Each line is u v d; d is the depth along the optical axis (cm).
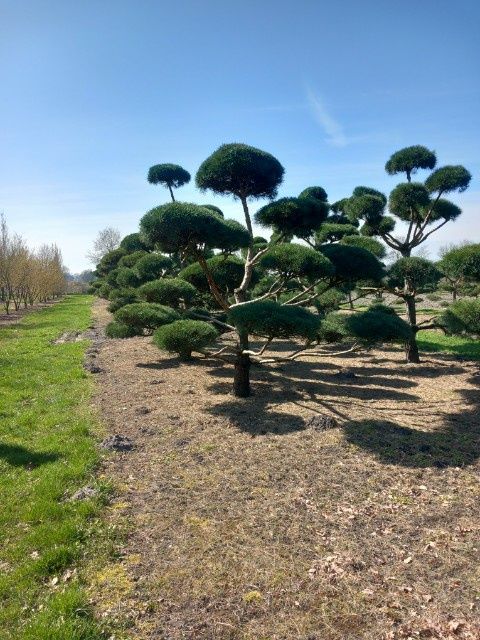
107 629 296
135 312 960
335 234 1202
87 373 1093
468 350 1387
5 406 812
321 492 478
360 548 379
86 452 580
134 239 2020
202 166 746
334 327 766
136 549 383
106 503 460
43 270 3869
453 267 952
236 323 659
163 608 315
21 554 380
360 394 879
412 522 420
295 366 1177
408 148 1146
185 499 466
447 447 598
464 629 292
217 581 341
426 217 1157
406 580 340
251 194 785
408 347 1207
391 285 1272
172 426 690
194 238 683
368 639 286
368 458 563
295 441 620
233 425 690
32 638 287
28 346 1545
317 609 312
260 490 484
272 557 369
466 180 1078
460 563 359
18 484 506
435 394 875
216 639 288
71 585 339
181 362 1235
